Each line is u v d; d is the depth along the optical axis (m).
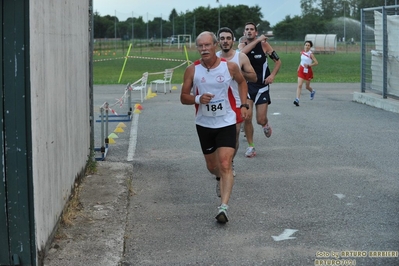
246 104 7.11
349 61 53.66
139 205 7.64
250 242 6.26
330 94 22.05
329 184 8.56
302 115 15.95
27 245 5.16
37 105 5.23
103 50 73.75
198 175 9.24
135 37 95.69
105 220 6.77
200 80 6.84
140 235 6.51
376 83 18.69
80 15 8.34
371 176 9.01
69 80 7.13
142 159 10.43
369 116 15.70
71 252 5.76
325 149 11.14
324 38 73.62
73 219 6.75
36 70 5.20
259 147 11.41
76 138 7.77
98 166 9.45
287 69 40.84
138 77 33.16
